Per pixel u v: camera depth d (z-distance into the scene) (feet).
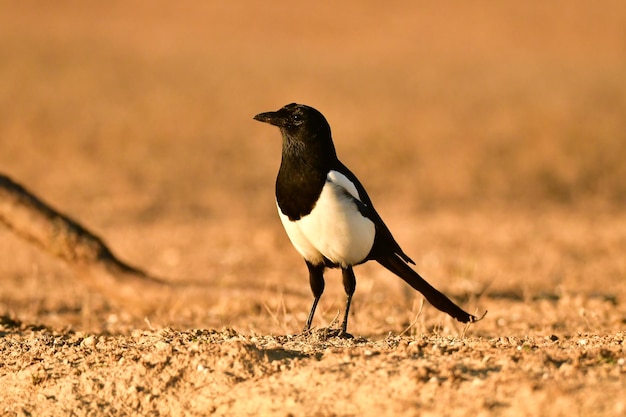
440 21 161.27
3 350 23.63
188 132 87.92
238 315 34.55
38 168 74.64
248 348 20.07
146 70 117.19
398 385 17.99
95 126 87.35
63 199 65.98
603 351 19.45
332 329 24.06
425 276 42.93
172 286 35.63
